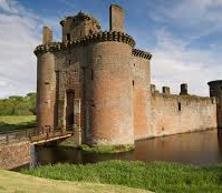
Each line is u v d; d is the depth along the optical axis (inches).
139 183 679.1
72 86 1438.2
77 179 690.8
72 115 1440.7
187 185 673.6
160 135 1876.2
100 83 1327.5
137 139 1663.4
